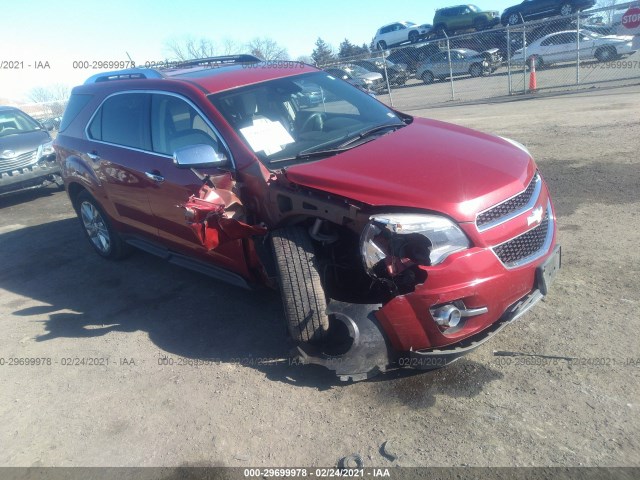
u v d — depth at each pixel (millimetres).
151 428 3447
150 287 5547
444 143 3918
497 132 10539
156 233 5168
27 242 7676
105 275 6035
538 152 8578
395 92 23766
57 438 3496
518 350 3639
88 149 5711
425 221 3119
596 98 13125
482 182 3340
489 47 27016
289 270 3531
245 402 3547
